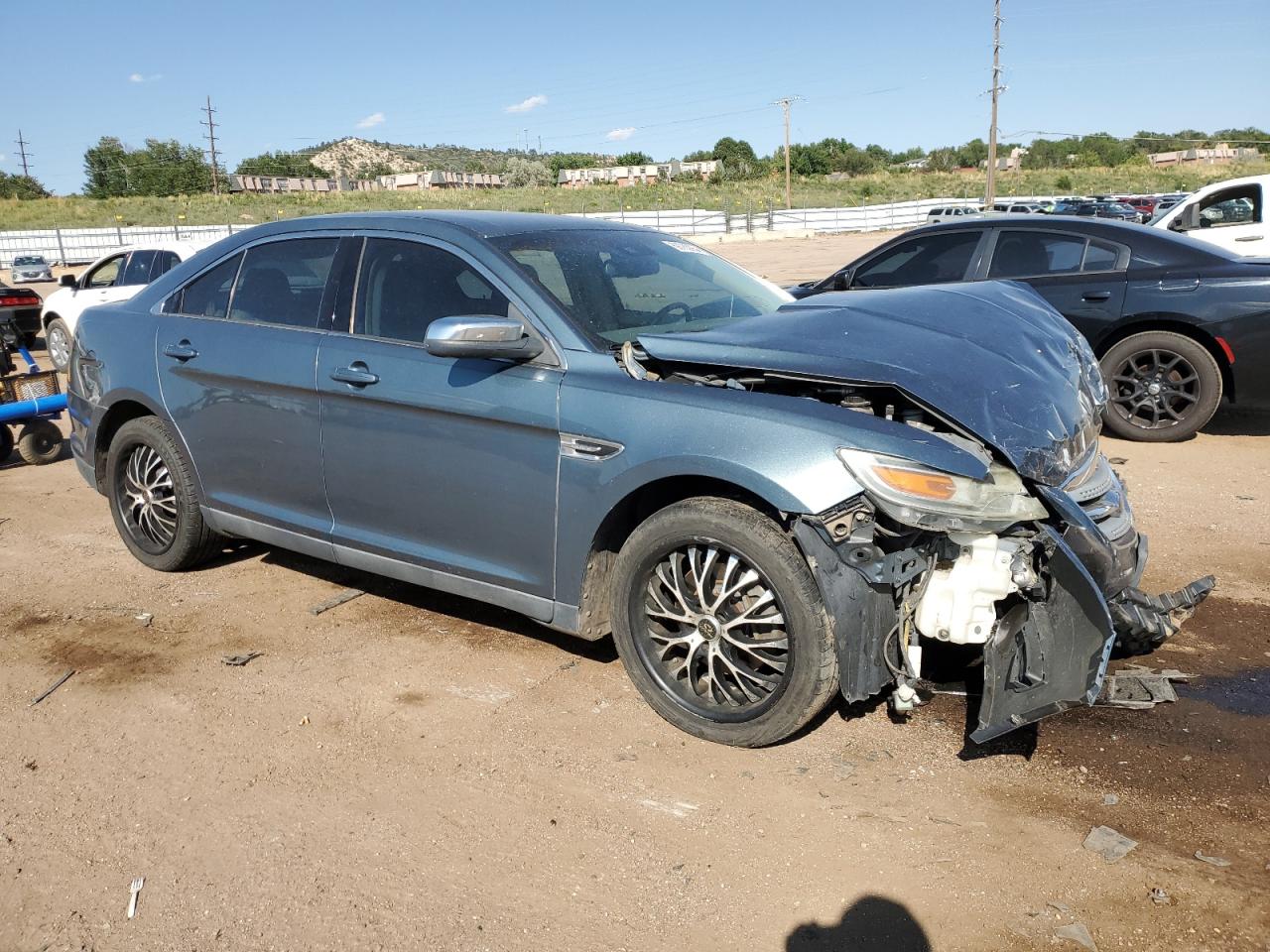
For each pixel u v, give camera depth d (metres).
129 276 11.89
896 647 2.95
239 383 4.17
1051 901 2.39
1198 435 7.03
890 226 49.31
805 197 67.00
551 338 3.38
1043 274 6.98
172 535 4.75
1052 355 3.36
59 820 2.86
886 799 2.83
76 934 2.41
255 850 2.70
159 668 3.82
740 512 2.95
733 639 3.05
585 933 2.36
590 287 3.63
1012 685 2.84
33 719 3.46
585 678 3.64
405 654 3.90
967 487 2.76
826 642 2.87
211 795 2.96
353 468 3.86
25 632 4.21
